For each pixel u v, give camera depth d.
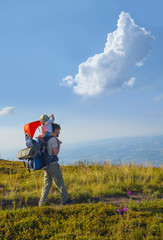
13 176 10.16
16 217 4.28
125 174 8.53
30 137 4.79
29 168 4.95
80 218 4.25
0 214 4.47
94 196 6.38
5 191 7.37
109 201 5.89
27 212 4.53
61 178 5.31
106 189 6.97
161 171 9.46
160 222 4.10
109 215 4.50
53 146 4.90
